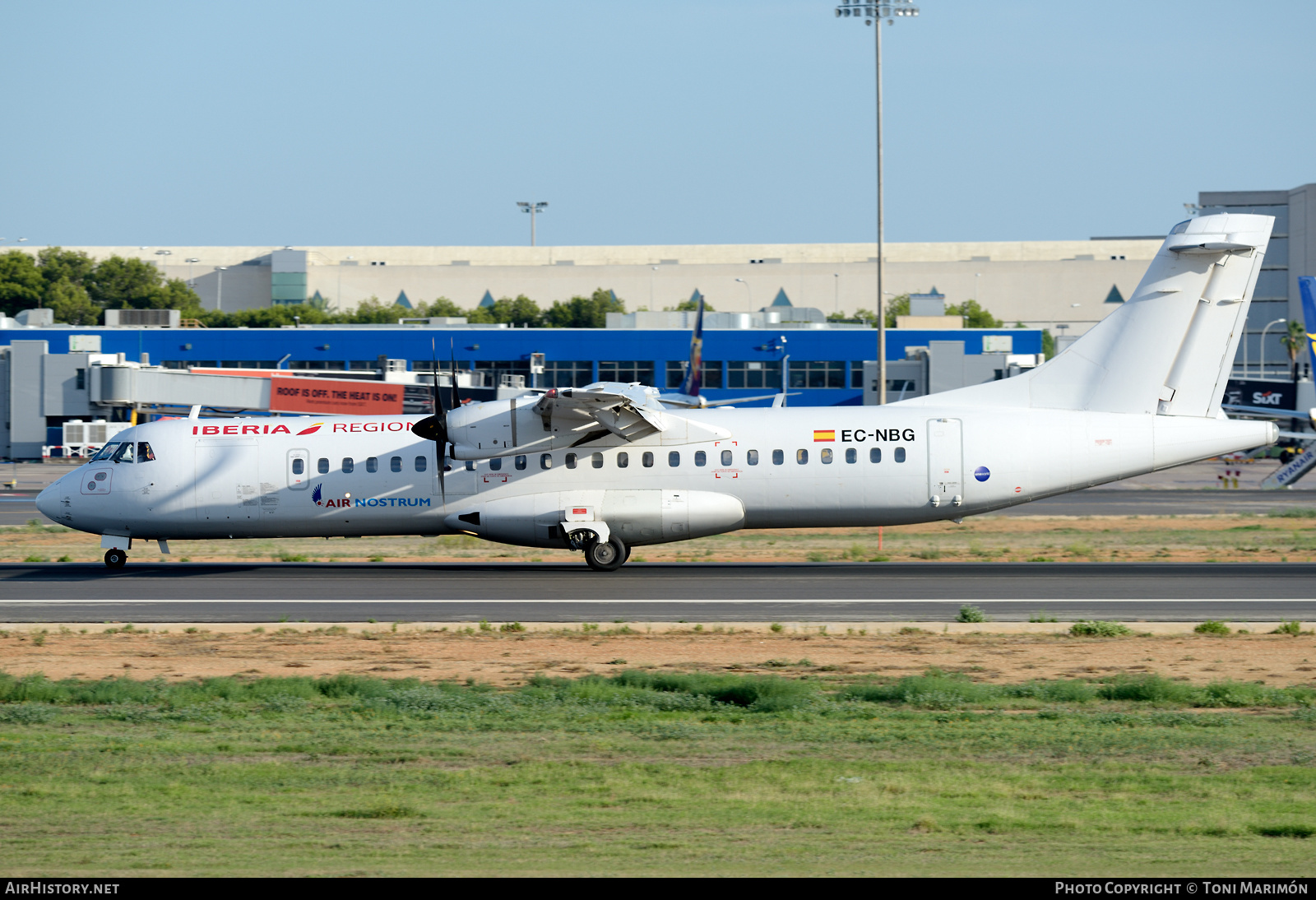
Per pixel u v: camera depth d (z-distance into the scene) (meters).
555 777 44.09
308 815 37.97
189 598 91.62
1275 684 61.69
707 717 55.44
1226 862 31.55
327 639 75.38
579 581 100.44
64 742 50.44
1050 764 46.16
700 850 33.09
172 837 34.94
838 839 34.56
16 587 97.94
